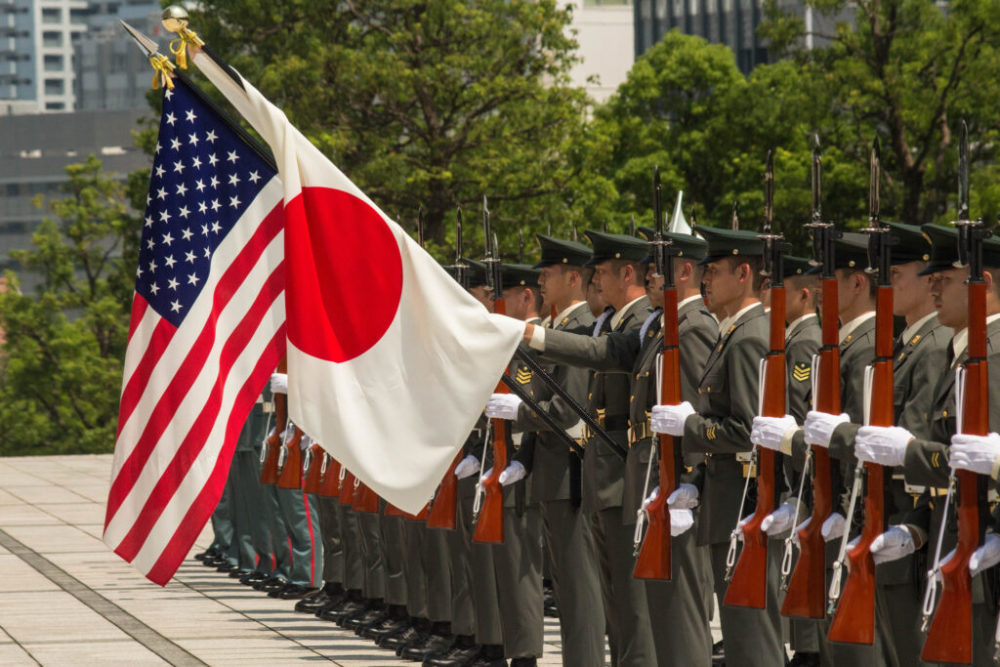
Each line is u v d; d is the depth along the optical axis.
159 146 17.45
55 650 20.41
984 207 62.88
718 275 14.17
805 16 101.50
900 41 67.44
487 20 66.62
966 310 11.73
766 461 13.03
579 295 18.45
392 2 68.12
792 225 73.12
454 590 19.48
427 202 66.62
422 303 14.39
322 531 23.78
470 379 14.27
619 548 15.47
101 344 99.56
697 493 14.10
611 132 87.75
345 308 14.54
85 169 101.06
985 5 64.19
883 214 68.50
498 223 68.25
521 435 18.56
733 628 13.88
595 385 16.06
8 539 33.31
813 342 14.85
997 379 11.27
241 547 27.28
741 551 13.20
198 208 17.44
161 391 17.20
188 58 15.20
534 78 68.06
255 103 14.84
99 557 30.42
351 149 64.50
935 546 11.70
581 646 16.83
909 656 12.12
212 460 17.11
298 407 14.42
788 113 69.06
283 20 70.88
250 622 22.91
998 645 10.74
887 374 11.71
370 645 20.98
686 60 90.56
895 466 12.06
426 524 18.94
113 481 17.17
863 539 11.78
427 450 14.24
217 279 17.45
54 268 100.06
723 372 13.97
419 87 65.12
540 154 68.25
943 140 66.88
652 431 14.72
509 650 18.12
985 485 10.91
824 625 13.38
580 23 132.25
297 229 14.65
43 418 97.44
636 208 85.88
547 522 16.98
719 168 89.50
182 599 25.20
